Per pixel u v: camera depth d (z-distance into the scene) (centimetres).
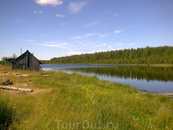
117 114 532
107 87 1440
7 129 366
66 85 1284
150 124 493
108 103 662
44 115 481
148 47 12912
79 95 846
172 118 530
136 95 1034
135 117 565
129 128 447
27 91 912
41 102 641
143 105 747
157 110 677
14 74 1733
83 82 1653
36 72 2308
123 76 3016
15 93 825
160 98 1059
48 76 1866
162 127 482
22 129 374
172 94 1341
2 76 1538
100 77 2828
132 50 13750
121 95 982
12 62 2447
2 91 838
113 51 14875
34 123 410
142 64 10094
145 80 2464
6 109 461
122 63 11881
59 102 671
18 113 474
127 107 681
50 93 857
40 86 1131
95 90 1075
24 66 2553
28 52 2600
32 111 523
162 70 4566
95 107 604
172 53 10369
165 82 2266
